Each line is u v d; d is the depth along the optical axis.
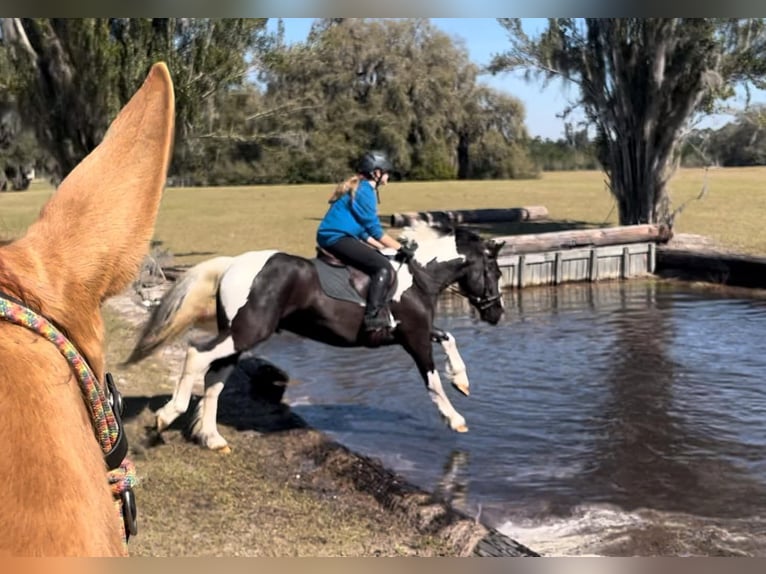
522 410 7.95
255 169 57.41
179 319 6.68
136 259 1.09
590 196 40.78
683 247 19.27
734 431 7.24
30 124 14.23
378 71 56.56
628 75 22.53
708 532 5.05
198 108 15.10
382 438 7.10
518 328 12.39
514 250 16.70
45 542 0.77
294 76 47.81
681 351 10.60
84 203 1.09
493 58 24.30
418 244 7.12
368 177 6.84
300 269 6.73
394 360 10.25
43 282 0.99
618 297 15.41
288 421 7.59
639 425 7.41
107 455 1.08
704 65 21.42
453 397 8.46
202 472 6.16
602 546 4.82
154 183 1.13
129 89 14.20
